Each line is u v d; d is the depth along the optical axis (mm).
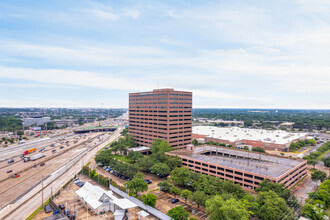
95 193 94000
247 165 125875
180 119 194625
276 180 100812
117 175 136500
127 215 85125
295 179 124250
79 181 122438
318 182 128000
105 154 162625
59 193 106812
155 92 195750
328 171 152375
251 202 81000
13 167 156500
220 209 68312
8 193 108688
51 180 127625
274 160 139000
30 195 105875
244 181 114062
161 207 91312
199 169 136625
